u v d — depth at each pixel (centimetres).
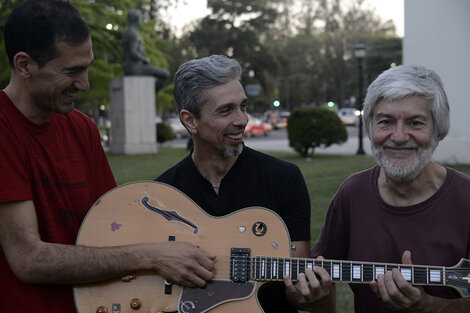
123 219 221
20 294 199
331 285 208
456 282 195
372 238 212
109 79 2030
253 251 213
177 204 222
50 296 205
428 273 197
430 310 195
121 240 219
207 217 219
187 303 210
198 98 218
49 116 211
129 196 223
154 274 213
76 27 197
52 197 209
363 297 217
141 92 1855
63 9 197
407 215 206
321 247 235
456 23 1117
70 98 207
